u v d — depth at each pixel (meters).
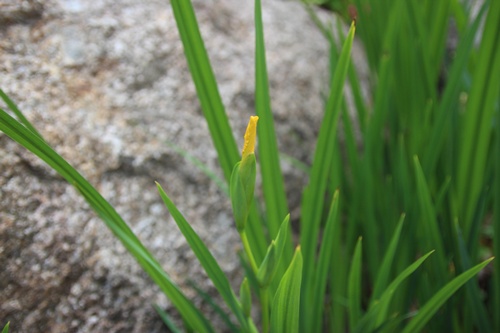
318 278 0.46
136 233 0.54
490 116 0.49
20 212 0.48
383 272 0.46
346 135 0.59
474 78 0.48
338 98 0.42
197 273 0.56
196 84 0.43
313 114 0.76
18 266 0.47
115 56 0.60
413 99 0.62
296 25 0.84
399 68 0.66
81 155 0.53
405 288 0.52
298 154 0.71
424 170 0.53
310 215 0.45
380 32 0.75
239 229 0.37
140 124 0.58
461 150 0.52
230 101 0.67
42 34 0.56
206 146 0.62
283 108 0.72
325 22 0.91
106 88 0.58
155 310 0.52
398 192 0.57
